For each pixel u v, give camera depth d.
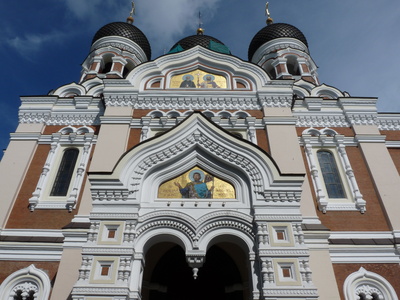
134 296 9.21
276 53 23.59
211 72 16.98
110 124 14.66
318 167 14.70
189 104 15.61
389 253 12.08
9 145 14.95
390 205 13.23
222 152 11.62
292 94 15.56
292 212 10.22
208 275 13.20
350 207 13.30
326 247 11.34
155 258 13.00
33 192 13.70
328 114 16.19
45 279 11.62
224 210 10.34
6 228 12.78
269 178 10.79
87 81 20.02
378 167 14.33
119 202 10.47
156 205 10.73
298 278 9.09
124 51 23.53
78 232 11.66
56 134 15.26
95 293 8.96
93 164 13.30
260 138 14.45
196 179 11.53
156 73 16.75
